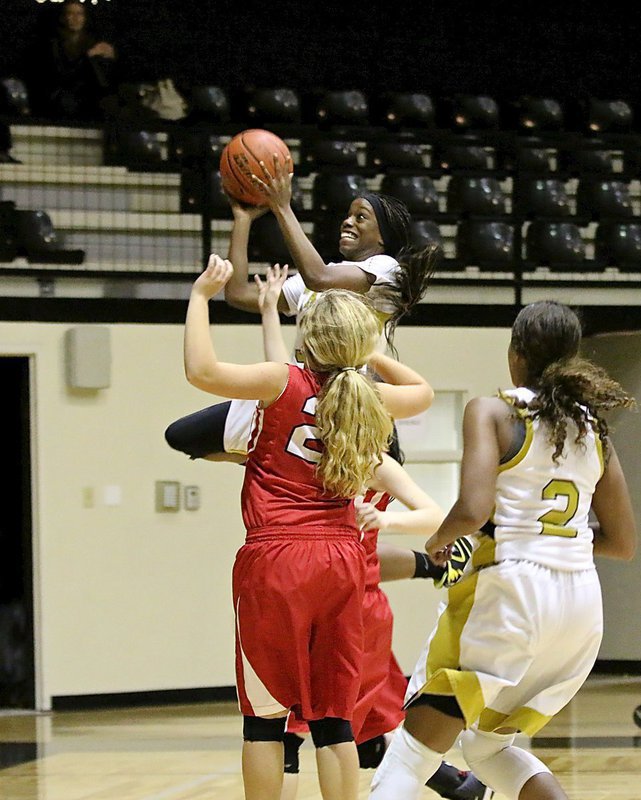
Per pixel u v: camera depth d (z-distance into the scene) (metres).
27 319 14.19
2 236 14.98
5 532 14.39
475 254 16.39
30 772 9.98
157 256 16.06
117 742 11.56
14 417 14.44
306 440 5.28
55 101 17.12
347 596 5.28
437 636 5.38
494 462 5.18
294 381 5.31
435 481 15.83
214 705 14.22
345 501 5.37
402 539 15.38
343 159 17.09
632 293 16.41
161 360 14.65
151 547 14.47
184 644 14.51
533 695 5.36
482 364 15.79
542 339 5.38
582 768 9.77
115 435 14.42
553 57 20.61
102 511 14.31
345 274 6.11
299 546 5.20
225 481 14.79
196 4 19.36
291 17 19.75
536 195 17.20
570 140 18.36
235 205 6.27
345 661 5.26
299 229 6.13
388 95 18.39
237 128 16.94
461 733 5.59
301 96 18.95
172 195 16.58
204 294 5.34
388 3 20.11
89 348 14.23
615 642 16.66
